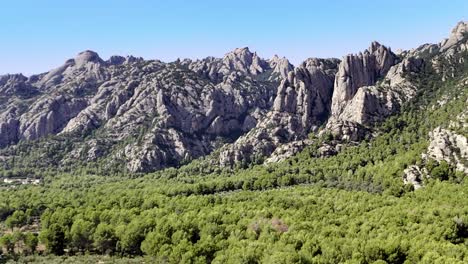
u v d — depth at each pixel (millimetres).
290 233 119875
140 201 188625
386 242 106750
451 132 190375
